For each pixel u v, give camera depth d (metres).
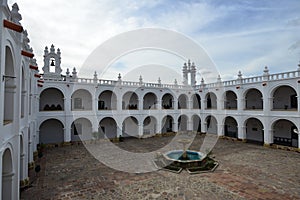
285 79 22.48
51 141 26.02
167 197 10.92
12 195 8.82
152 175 14.38
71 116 25.22
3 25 6.86
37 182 13.02
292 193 11.32
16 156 9.18
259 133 28.62
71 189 11.97
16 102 9.30
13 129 9.07
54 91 26.98
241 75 27.89
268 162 17.53
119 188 12.12
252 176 14.04
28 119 13.66
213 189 11.89
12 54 8.83
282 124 25.86
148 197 10.93
